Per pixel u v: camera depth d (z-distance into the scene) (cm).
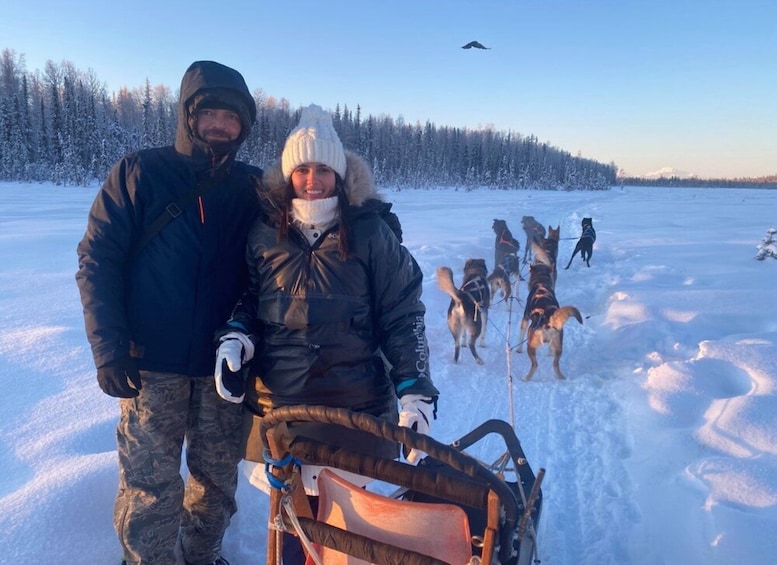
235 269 253
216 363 229
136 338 234
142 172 237
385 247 237
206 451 255
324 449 180
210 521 263
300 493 192
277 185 238
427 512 175
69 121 5150
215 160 247
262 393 240
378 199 246
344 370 235
